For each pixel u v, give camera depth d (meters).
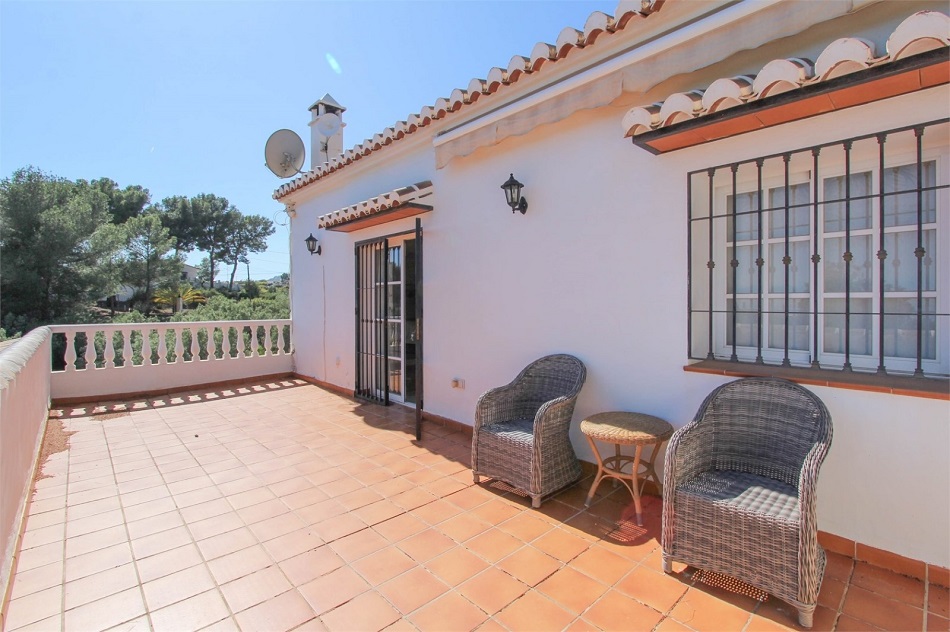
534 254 4.41
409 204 5.37
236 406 6.70
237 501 3.55
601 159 3.83
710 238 3.20
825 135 2.72
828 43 2.75
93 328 7.01
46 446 4.90
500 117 4.18
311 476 4.04
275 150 8.30
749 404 2.80
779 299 3.22
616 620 2.18
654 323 3.51
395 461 4.40
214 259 39.84
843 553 2.64
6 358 3.15
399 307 6.46
